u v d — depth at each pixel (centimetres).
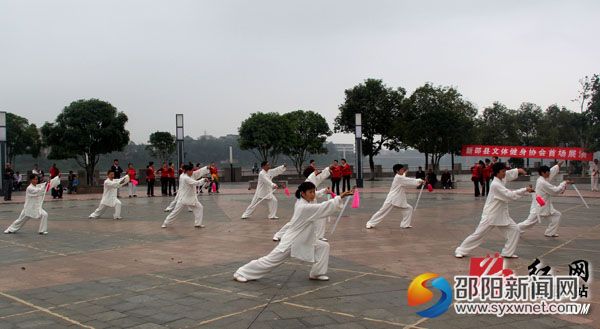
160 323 533
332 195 942
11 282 722
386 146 4044
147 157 6022
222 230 1255
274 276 742
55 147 3388
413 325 522
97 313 570
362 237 1106
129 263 852
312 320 538
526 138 4459
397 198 1229
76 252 965
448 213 1572
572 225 1264
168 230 1270
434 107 3020
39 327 524
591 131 2628
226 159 6669
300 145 4322
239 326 520
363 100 3894
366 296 630
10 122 3719
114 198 1547
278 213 1642
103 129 3425
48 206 2019
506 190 834
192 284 699
